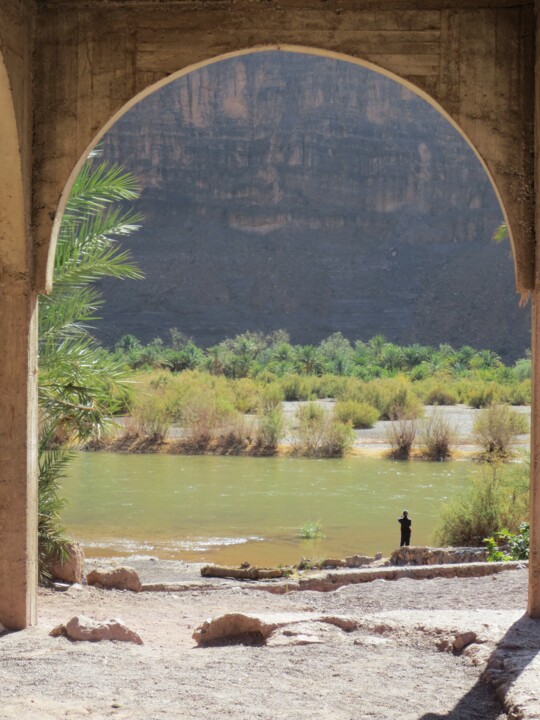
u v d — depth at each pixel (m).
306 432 30.73
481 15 6.00
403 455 29.78
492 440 29.59
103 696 4.45
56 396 9.02
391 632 5.61
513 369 69.75
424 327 149.62
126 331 146.12
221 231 159.12
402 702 4.33
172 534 17.19
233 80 163.00
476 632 5.31
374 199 160.50
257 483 24.05
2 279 6.10
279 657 5.14
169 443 31.80
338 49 6.00
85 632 5.77
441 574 8.95
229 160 161.62
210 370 71.38
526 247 6.00
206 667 4.97
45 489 9.41
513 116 6.01
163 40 6.09
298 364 72.69
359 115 162.75
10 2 5.70
